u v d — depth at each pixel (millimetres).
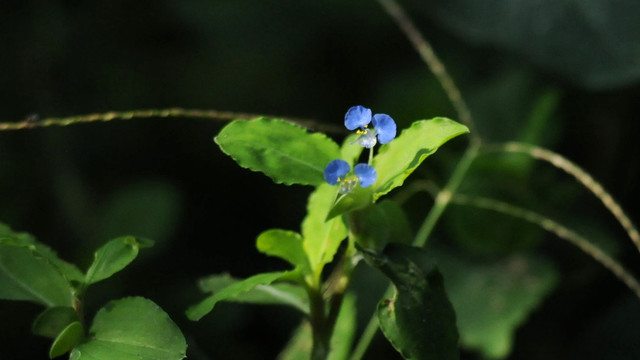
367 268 998
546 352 994
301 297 763
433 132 713
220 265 1134
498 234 988
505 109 1073
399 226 737
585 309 1014
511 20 1055
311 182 722
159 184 1100
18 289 737
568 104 1070
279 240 739
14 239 721
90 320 1015
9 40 1177
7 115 1148
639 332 964
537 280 948
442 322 716
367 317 968
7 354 1005
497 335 923
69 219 1122
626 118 1047
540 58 1036
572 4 1039
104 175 1171
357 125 709
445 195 919
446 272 983
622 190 1042
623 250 1022
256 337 1058
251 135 724
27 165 1130
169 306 1065
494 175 993
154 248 1063
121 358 708
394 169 718
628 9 1024
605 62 1017
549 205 1003
